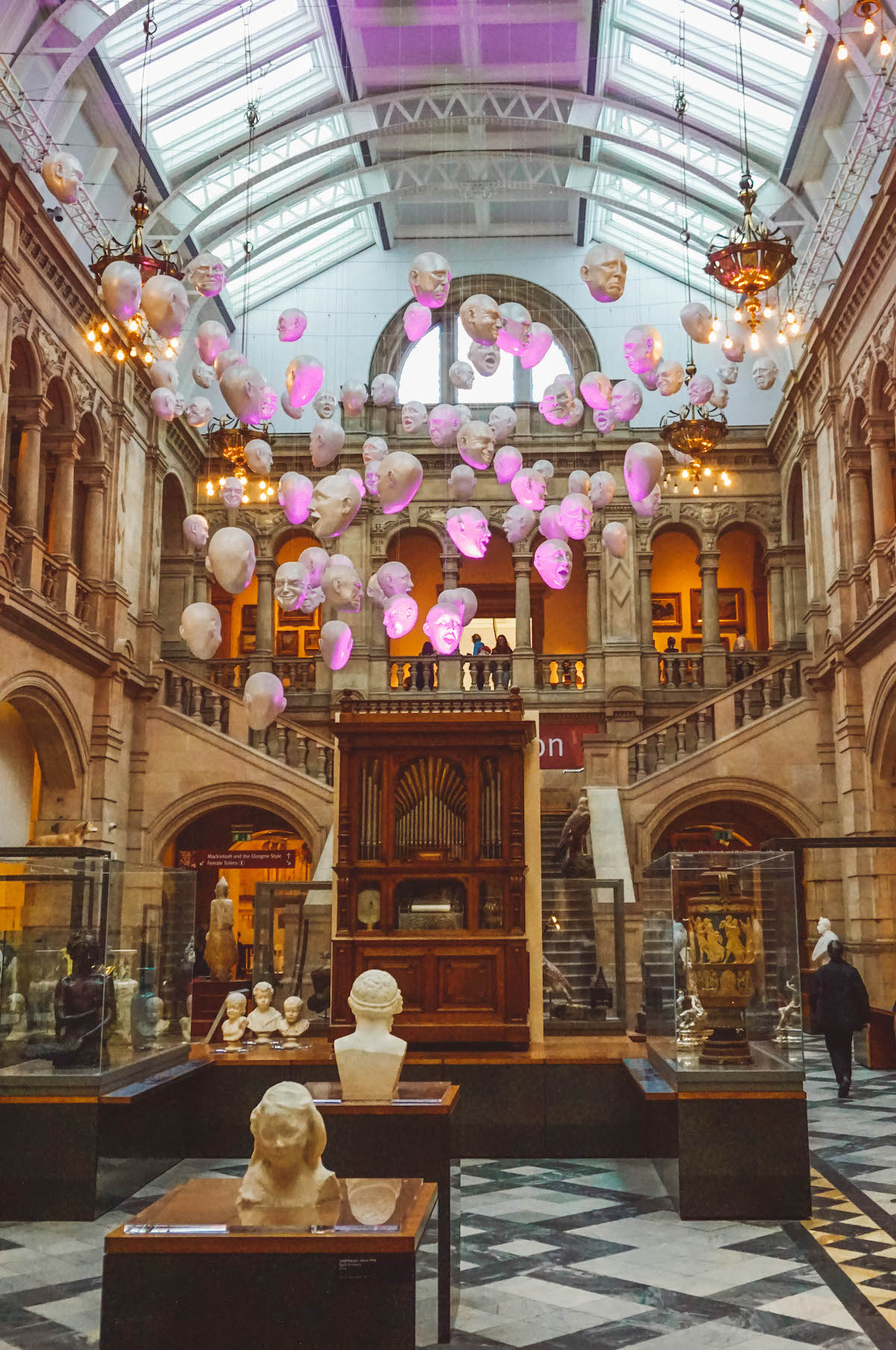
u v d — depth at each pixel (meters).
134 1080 7.71
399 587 13.83
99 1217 7.04
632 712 22.55
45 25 14.82
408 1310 3.59
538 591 26.50
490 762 9.72
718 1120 6.99
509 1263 6.06
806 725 19.98
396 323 24.38
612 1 17.69
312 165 21.81
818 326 18.98
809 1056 15.27
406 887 9.65
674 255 24.09
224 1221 3.80
